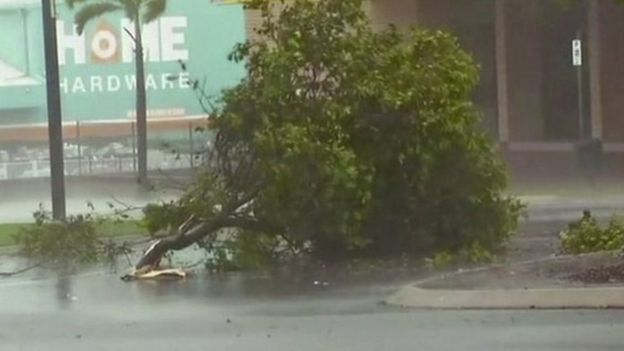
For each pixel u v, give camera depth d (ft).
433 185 100.68
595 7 187.62
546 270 84.74
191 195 101.19
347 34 101.86
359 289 87.66
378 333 68.85
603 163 179.83
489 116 198.90
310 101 100.63
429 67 101.35
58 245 107.76
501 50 197.06
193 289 91.66
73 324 76.69
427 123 99.60
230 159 100.37
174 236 100.53
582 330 67.26
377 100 99.71
